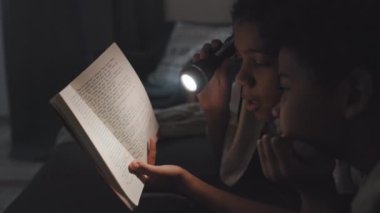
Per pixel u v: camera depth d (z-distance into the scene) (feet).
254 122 3.73
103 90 2.92
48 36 11.82
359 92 1.88
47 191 3.45
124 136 2.99
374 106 1.91
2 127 13.23
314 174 2.22
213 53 3.60
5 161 11.07
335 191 2.31
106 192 3.41
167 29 11.87
